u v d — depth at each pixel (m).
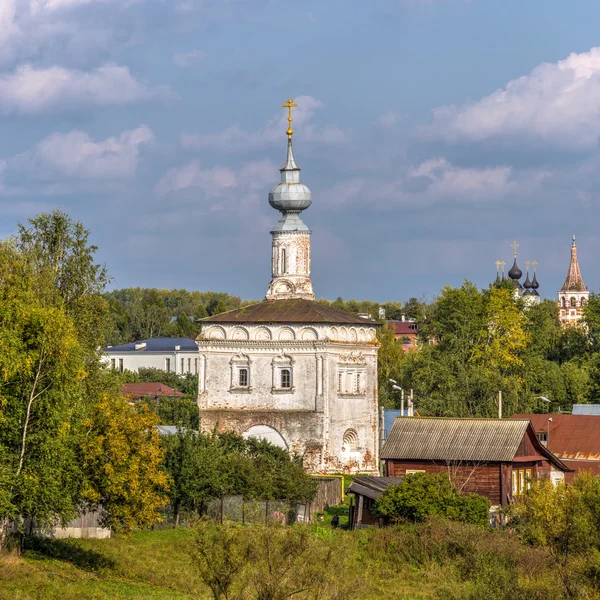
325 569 62.47
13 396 69.44
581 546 80.12
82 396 83.50
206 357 131.38
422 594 76.75
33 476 68.75
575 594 69.88
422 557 85.19
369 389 134.12
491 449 105.00
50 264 98.12
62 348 70.31
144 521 76.81
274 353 129.75
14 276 75.25
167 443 96.56
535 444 109.06
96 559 79.06
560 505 82.38
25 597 65.56
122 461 75.38
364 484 99.25
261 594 61.22
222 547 62.34
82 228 100.38
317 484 109.62
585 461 125.56
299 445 128.25
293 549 62.75
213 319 131.62
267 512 97.50
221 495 96.38
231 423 130.12
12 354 67.75
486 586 71.19
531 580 71.50
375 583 79.69
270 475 101.25
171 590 73.31
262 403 129.75
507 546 82.56
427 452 106.00
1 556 72.12
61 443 70.81
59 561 76.25
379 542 87.25
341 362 130.50
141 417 77.50
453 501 93.94
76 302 98.12
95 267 100.44
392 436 108.00
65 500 71.62
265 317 130.62
